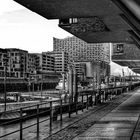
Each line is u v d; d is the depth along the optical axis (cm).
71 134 1069
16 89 12862
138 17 411
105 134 1056
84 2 1278
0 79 11819
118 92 4638
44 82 15450
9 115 3481
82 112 1988
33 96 7819
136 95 4378
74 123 1402
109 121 1460
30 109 3941
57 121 1484
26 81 13825
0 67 18900
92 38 2514
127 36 2377
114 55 3444
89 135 1038
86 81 14800
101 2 1266
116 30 2109
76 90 2748
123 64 4634
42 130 1182
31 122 3666
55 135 1054
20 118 905
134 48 3350
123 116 1694
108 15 1591
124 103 2817
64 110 1873
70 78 2747
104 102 2975
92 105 2500
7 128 3219
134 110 2092
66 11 1500
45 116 4047
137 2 345
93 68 14325
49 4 1334
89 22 1970
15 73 17762
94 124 1349
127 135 1027
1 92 11725
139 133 1073
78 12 1520
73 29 2005
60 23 1970
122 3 393
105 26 2031
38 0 1253
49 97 6762
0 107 4828
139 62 3841
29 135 1075
